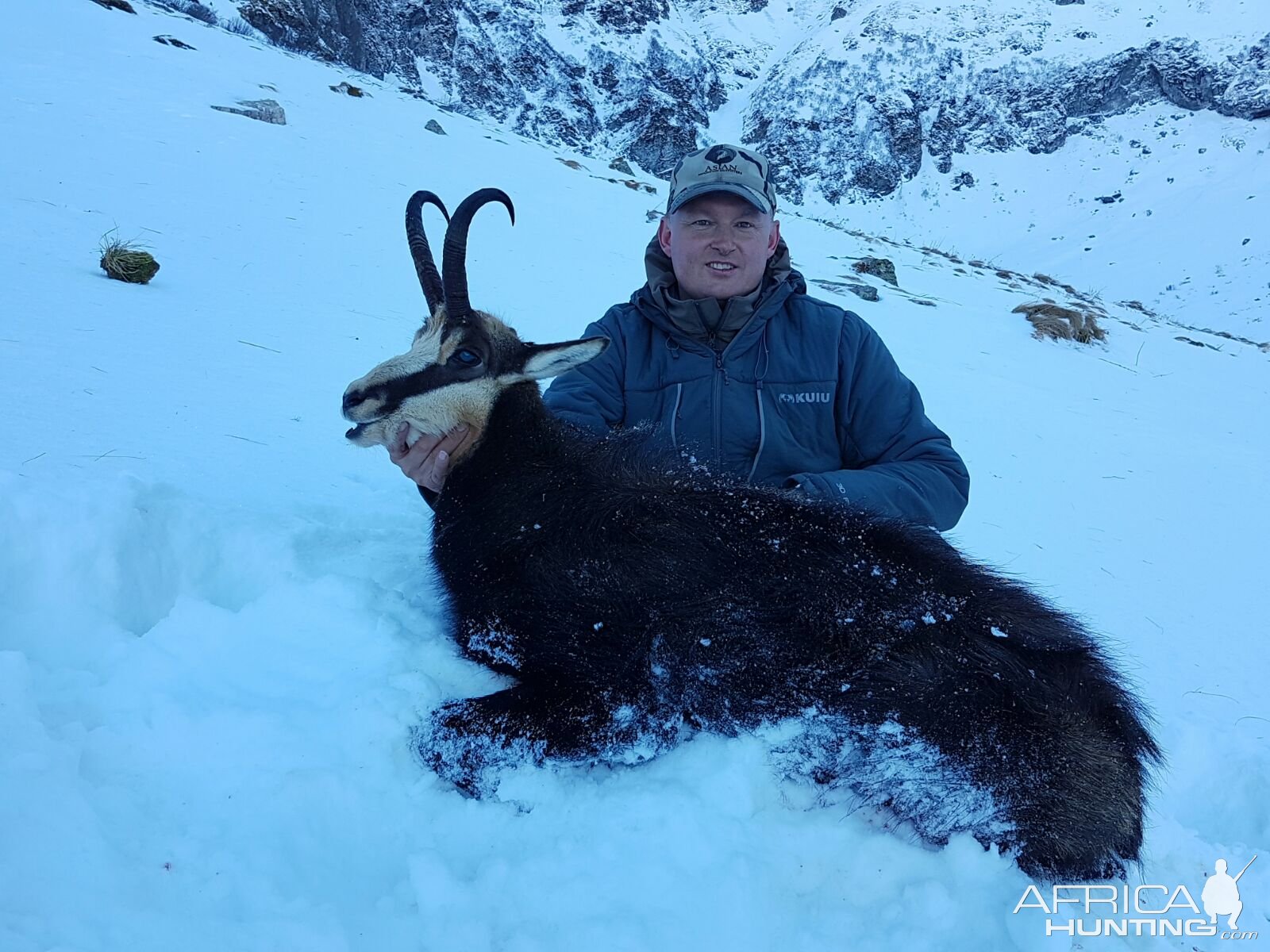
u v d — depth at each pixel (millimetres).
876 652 2746
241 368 5523
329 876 2316
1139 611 5035
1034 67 109938
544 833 2572
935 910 2477
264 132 13578
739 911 2342
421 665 3018
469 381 3195
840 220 98438
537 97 100312
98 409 4410
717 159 3510
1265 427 10719
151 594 3213
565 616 2838
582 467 3172
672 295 3801
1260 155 93188
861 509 3193
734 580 2857
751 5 136875
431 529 3760
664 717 2838
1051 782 2602
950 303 15211
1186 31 109938
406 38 91375
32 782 2156
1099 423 9211
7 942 1813
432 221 11516
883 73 110000
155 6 25125
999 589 3035
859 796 2766
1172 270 74688
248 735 2547
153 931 1978
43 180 8484
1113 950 2473
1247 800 3504
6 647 2764
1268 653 4734
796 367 3664
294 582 3213
